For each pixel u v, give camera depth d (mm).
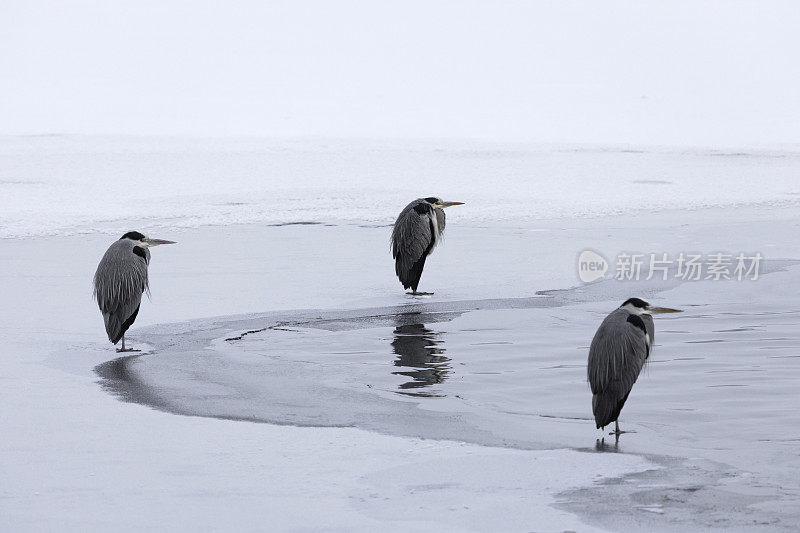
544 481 8023
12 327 14914
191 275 19938
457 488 7852
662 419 9930
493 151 57406
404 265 17531
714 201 34031
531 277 19484
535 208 32156
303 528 6984
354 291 18094
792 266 20094
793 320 15227
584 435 9391
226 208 32344
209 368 12258
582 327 14867
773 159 52375
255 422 9836
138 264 13180
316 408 10383
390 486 7891
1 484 7945
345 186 39281
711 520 7145
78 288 18422
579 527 7008
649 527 7012
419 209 17531
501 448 8961
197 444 9070
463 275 19797
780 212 30828
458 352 13211
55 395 10914
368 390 11180
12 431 9484
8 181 40406
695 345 13477
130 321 13227
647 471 8289
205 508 7402
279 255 22703
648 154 55531
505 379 11711
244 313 16016
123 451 8844
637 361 9180
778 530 6953
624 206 32688
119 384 11422
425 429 9594
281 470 8305
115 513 7301
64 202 33938
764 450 8898
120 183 40156
